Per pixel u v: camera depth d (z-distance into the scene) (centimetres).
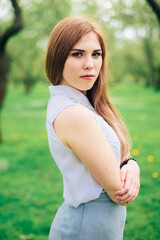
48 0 856
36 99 2416
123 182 111
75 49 111
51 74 121
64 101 113
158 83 2955
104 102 138
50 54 118
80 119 105
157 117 1153
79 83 116
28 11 845
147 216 317
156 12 435
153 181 421
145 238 275
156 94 2567
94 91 136
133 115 1229
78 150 106
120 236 128
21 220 321
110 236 119
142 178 435
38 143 736
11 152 639
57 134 112
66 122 106
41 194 397
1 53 650
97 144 104
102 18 638
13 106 1859
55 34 116
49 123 115
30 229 303
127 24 638
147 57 2202
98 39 117
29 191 408
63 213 125
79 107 108
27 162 554
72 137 106
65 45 112
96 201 118
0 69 651
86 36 112
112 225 119
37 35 1018
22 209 350
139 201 353
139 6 612
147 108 1488
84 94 131
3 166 517
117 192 109
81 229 117
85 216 117
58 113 110
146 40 1235
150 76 3147
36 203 368
